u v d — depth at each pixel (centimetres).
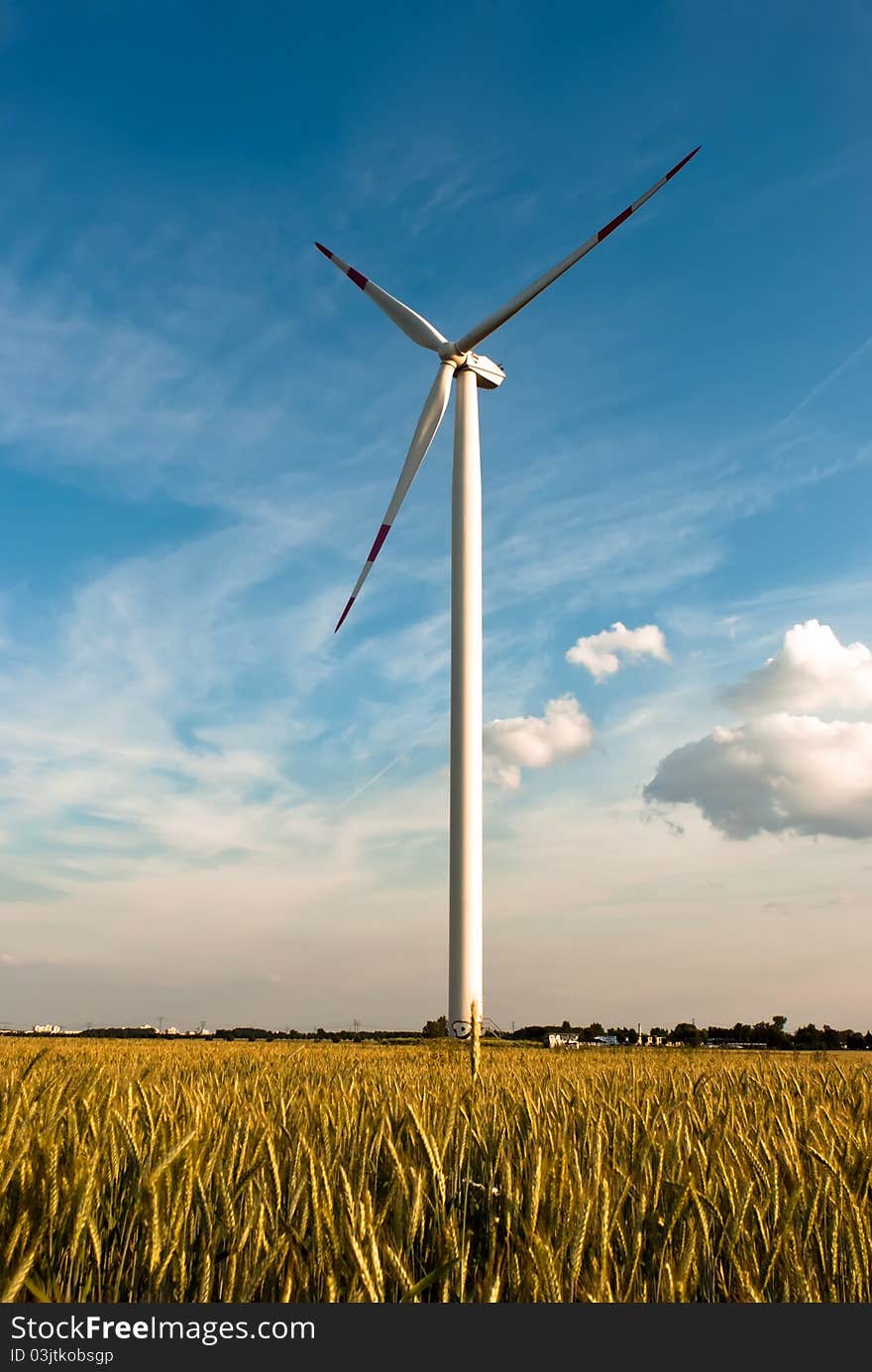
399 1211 412
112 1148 479
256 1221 391
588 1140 535
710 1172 468
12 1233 391
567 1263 372
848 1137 575
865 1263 410
